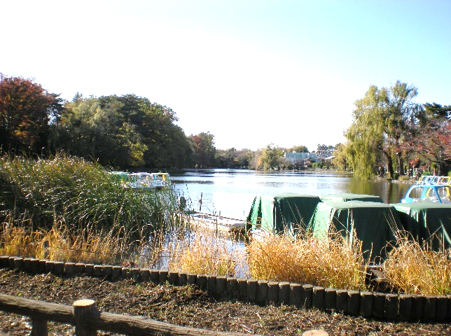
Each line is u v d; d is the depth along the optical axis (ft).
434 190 62.08
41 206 31.27
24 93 132.77
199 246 21.15
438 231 26.30
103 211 31.99
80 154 141.38
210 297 15.62
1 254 22.07
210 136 382.01
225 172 288.30
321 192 114.73
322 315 14.07
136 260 25.30
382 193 112.37
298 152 463.42
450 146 126.31
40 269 18.07
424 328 13.21
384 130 155.94
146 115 225.76
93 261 22.95
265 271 18.16
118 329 8.73
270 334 12.55
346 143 164.76
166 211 37.96
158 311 14.33
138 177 74.69
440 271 16.83
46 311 9.37
